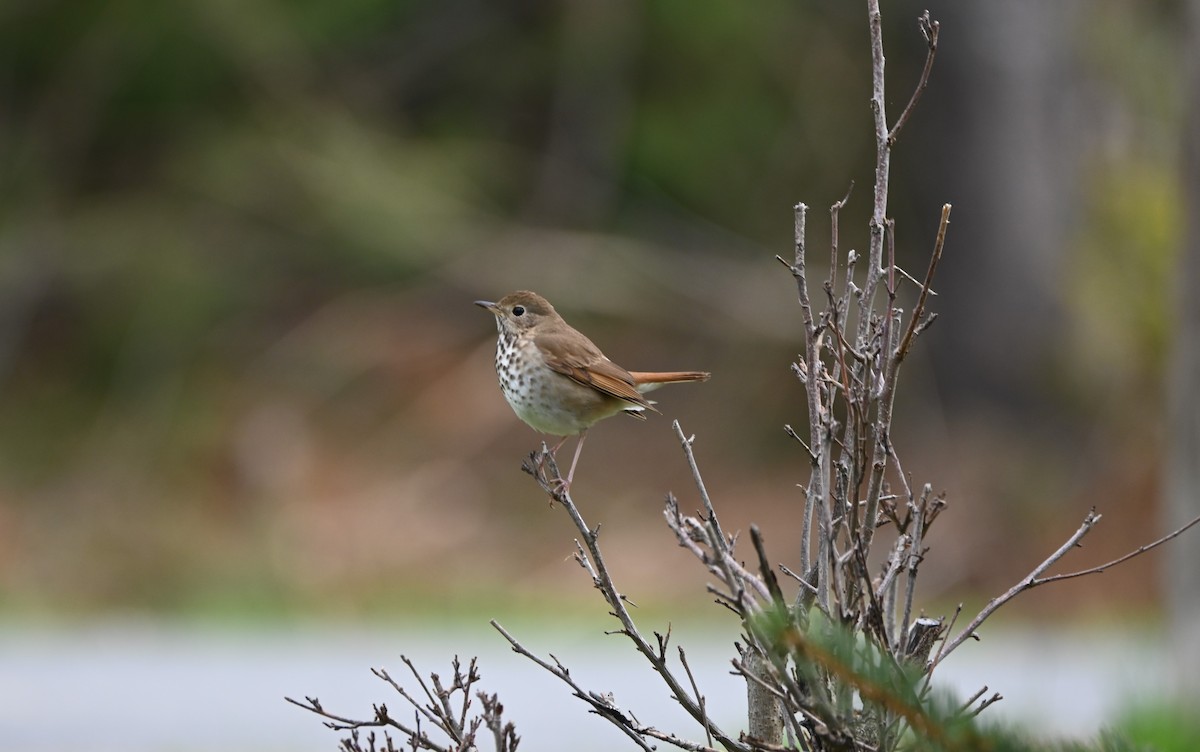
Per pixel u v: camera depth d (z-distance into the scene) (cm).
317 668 1250
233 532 1881
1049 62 1897
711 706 1100
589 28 2294
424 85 2336
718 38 2275
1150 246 1859
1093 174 1905
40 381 2206
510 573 1747
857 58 2262
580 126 2303
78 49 2280
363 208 2158
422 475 1973
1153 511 1645
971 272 1889
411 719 1058
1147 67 1928
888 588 420
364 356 2159
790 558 1781
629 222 2292
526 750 979
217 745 1009
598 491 1977
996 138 1889
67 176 2316
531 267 2212
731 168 2283
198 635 1451
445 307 2228
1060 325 1855
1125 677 980
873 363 411
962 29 1900
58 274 2250
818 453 407
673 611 1555
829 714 376
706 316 2206
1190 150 1012
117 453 2075
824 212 2241
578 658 1278
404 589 1705
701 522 404
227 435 2073
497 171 2284
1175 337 1028
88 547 1834
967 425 1862
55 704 1125
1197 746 770
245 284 2219
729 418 2120
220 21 2208
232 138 2219
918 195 1962
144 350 2191
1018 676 1159
